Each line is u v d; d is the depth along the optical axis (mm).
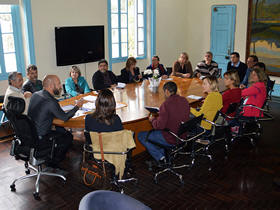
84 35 6363
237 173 3861
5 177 3771
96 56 6734
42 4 5672
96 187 3523
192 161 3938
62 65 6086
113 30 7344
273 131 5258
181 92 4836
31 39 5621
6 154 4398
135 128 4227
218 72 6238
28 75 4816
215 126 3967
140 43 8109
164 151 3564
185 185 3594
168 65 8812
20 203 3262
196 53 9023
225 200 3301
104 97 2930
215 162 4148
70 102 4277
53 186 3578
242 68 6199
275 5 7148
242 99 5199
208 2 8414
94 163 3375
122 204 1979
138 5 7840
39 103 3385
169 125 3416
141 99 4426
